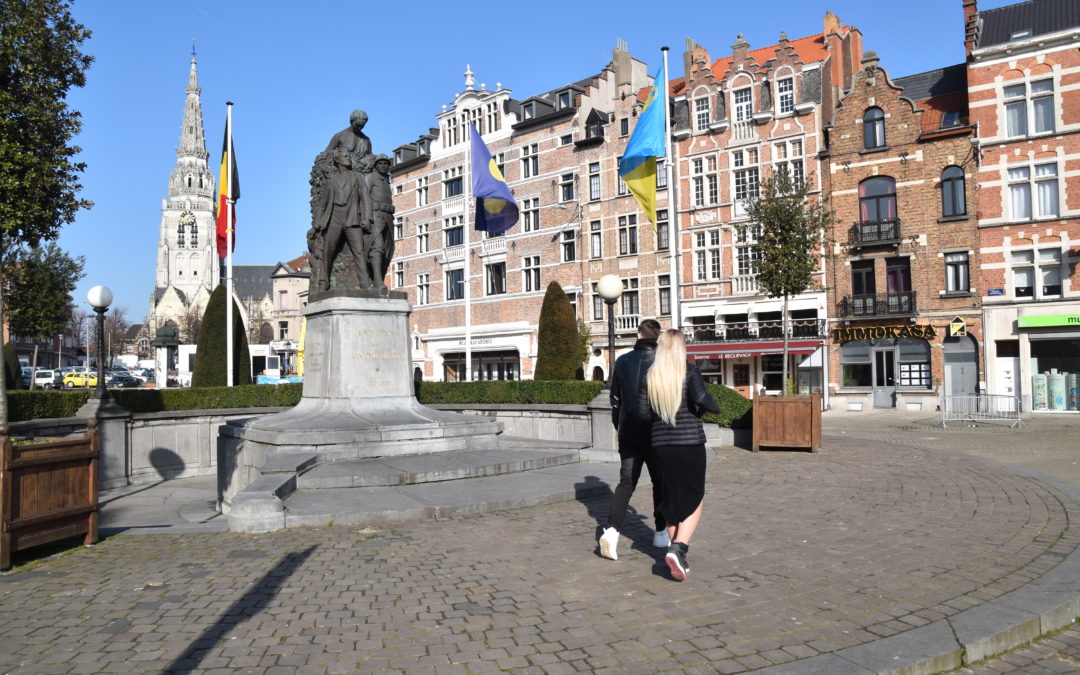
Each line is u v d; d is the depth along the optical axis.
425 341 50.19
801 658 3.83
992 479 9.71
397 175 53.31
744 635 4.16
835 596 4.82
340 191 12.48
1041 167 28.59
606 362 39.69
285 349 75.38
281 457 9.57
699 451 5.19
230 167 23.39
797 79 33.78
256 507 7.08
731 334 35.16
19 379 23.31
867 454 12.84
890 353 31.47
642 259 38.41
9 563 5.69
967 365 29.78
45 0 11.77
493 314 45.69
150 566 5.76
